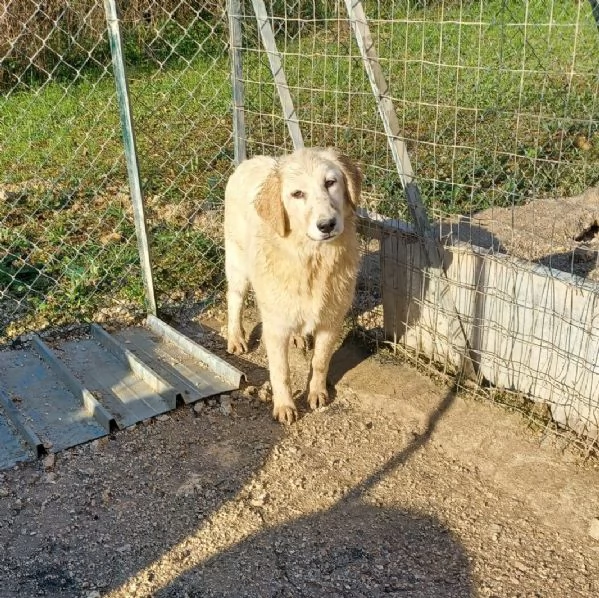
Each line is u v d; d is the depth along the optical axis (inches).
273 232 61.1
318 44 89.2
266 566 49.3
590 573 48.1
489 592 46.9
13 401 67.1
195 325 82.0
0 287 85.0
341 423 64.6
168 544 51.4
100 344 77.1
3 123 137.9
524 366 63.2
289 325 63.4
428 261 67.3
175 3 145.6
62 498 56.0
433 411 64.7
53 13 139.3
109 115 143.5
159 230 98.1
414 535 51.8
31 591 47.4
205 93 150.3
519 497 54.9
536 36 105.7
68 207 105.0
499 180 107.0
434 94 128.0
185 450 61.4
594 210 95.0
